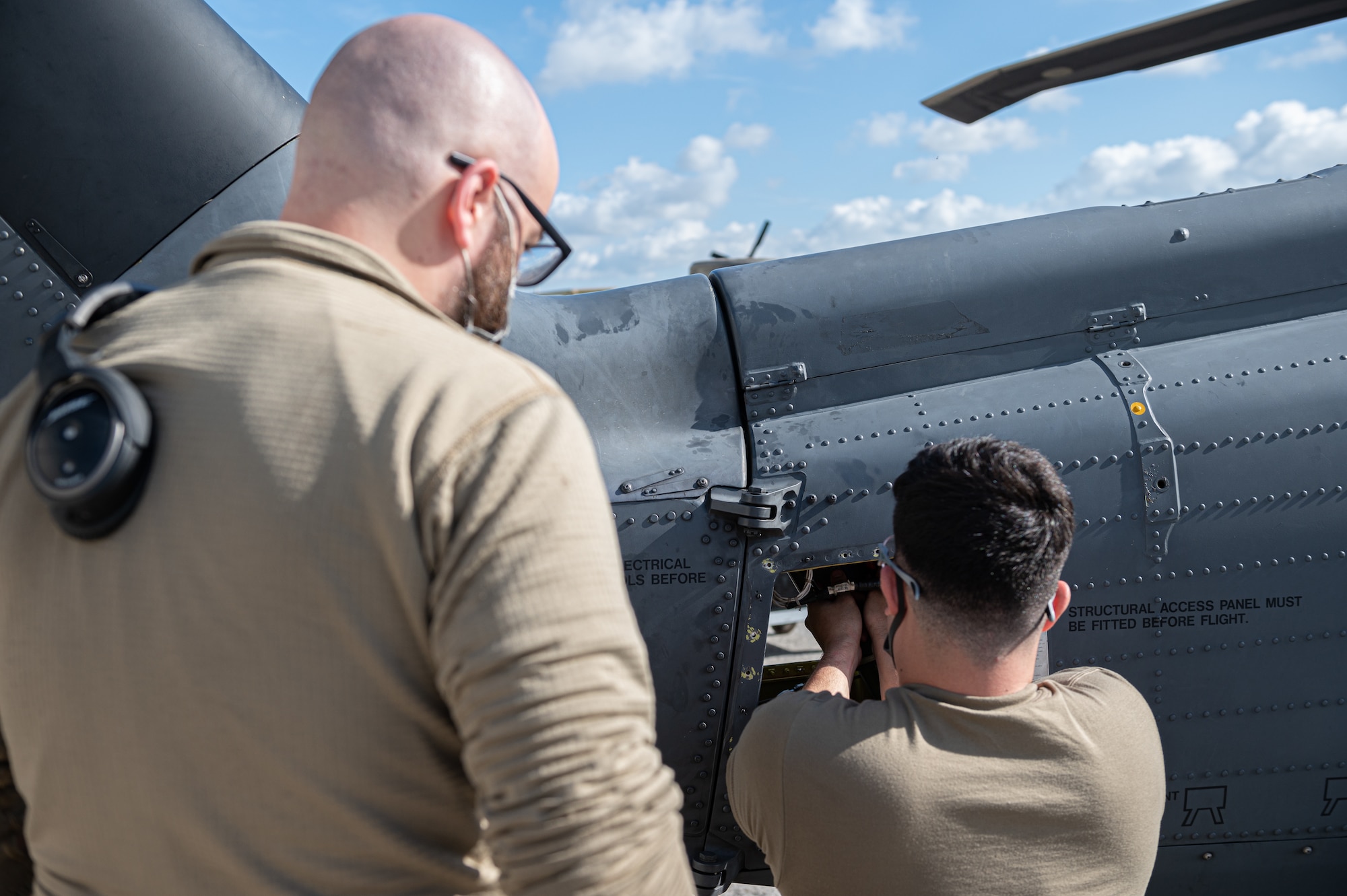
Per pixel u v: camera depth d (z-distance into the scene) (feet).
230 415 2.15
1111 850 3.79
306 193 2.59
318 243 2.44
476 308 2.76
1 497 2.41
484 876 2.51
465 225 2.60
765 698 7.48
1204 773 6.28
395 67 2.57
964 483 3.78
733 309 7.10
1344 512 6.23
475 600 2.07
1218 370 6.58
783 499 6.26
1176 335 6.95
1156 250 7.02
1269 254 6.98
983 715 3.78
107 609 2.15
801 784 3.91
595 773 2.03
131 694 2.13
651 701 2.32
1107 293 6.97
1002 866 3.71
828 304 7.05
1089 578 6.22
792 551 6.25
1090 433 6.40
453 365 2.26
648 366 7.02
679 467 6.55
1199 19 9.14
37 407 2.26
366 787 2.16
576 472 2.26
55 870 2.40
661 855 2.15
